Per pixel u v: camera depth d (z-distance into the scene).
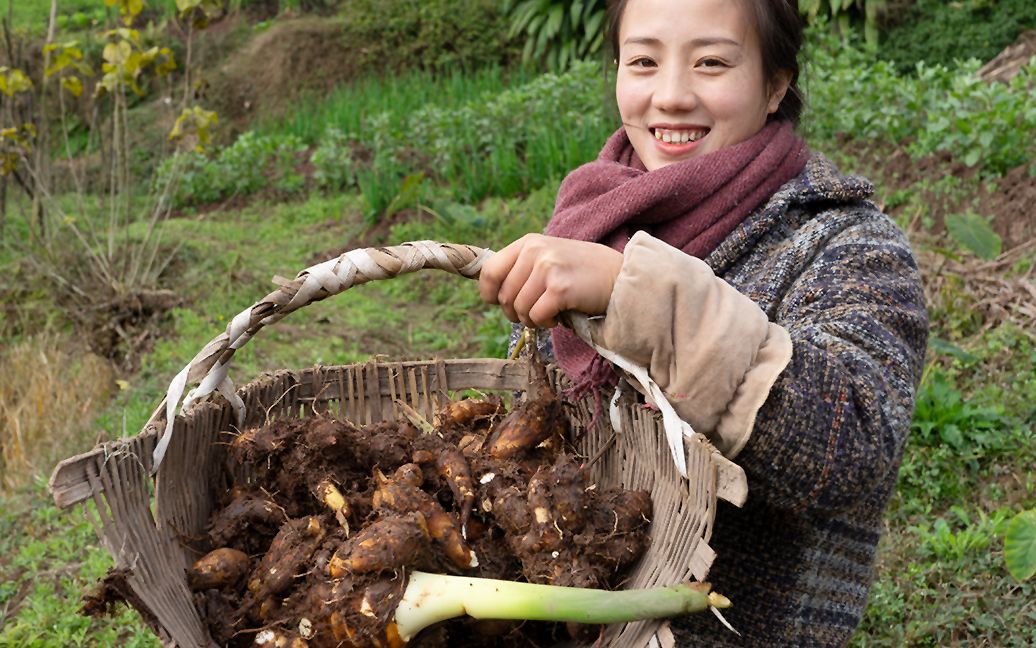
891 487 1.62
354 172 8.96
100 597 1.42
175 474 1.61
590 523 1.48
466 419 1.89
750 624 1.59
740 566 1.59
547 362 1.94
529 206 7.24
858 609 1.66
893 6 8.62
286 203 9.04
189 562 1.58
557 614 1.34
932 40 8.41
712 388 1.32
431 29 11.87
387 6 12.16
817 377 1.36
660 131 1.79
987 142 5.65
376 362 2.01
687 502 1.37
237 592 1.56
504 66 11.84
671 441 1.31
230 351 1.54
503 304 1.45
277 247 7.71
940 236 5.47
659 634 1.31
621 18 1.88
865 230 1.66
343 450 1.68
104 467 1.42
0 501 4.41
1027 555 2.98
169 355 5.74
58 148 10.68
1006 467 3.75
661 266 1.33
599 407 1.63
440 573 1.52
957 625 2.98
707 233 1.71
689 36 1.71
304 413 1.96
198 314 6.34
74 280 6.54
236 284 6.77
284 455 1.67
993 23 8.19
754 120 1.78
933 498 3.66
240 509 1.63
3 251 7.56
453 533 1.53
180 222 8.54
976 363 4.39
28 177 7.82
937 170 6.05
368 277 1.51
